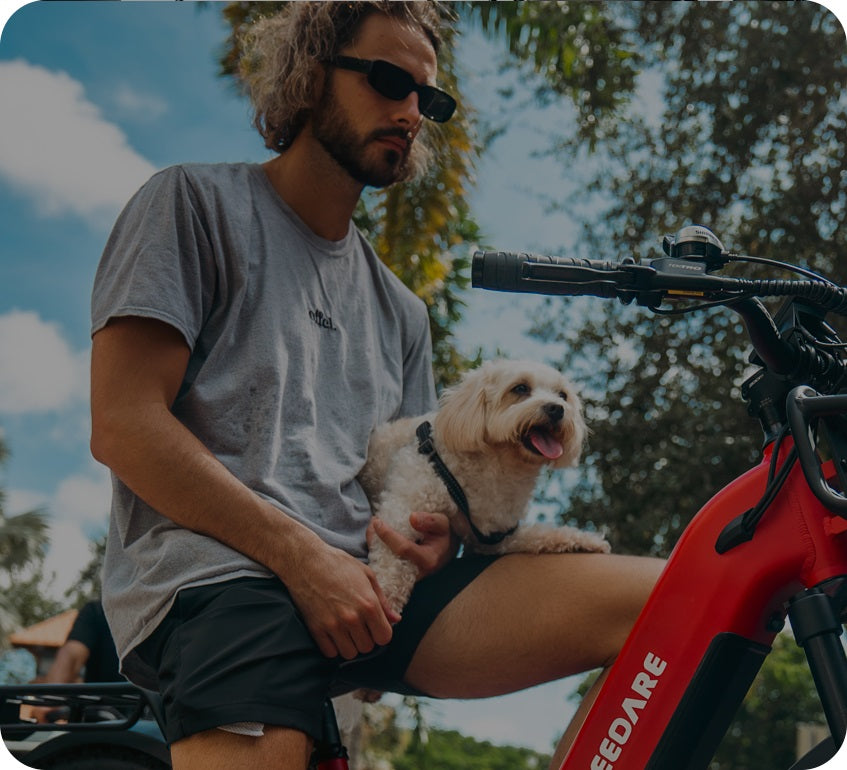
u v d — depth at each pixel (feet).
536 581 5.49
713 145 28.17
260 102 6.74
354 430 6.11
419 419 7.20
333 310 6.18
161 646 5.20
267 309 5.74
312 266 6.12
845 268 26.40
